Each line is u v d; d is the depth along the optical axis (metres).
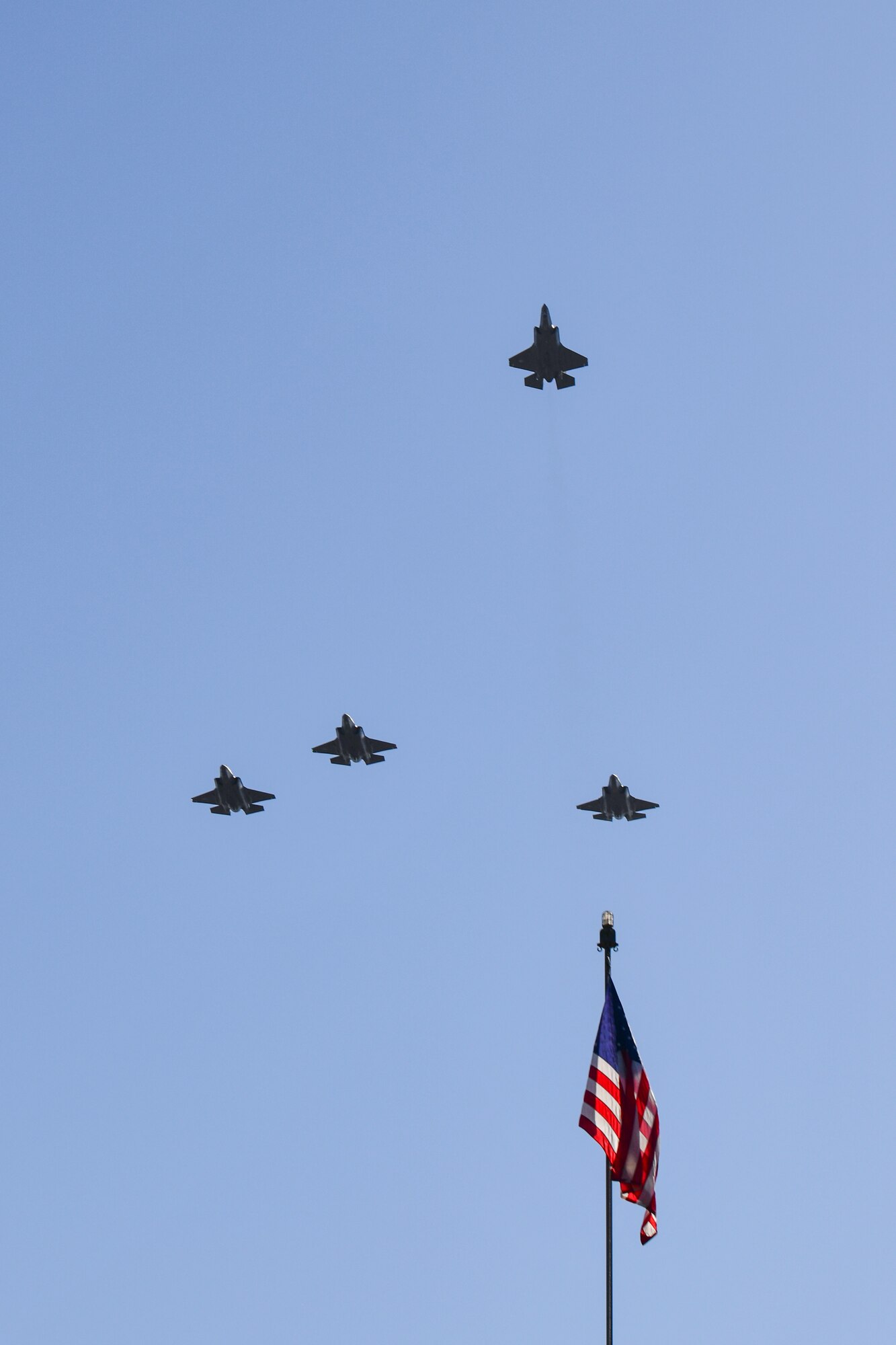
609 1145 152.75
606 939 159.88
